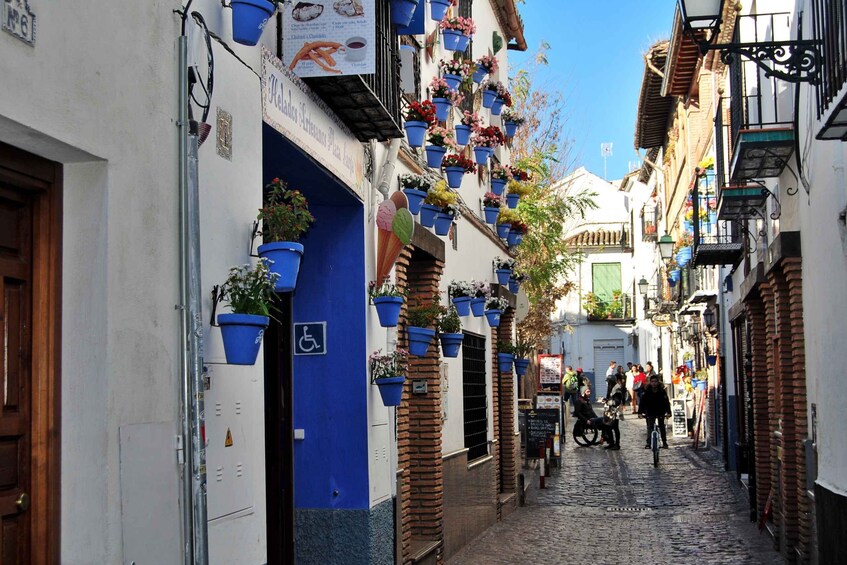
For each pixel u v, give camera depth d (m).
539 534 15.38
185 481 5.43
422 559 11.47
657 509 18.28
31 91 4.33
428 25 13.04
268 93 7.05
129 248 5.07
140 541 5.00
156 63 5.43
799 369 12.33
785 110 12.63
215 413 6.04
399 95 9.59
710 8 8.20
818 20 8.69
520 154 27.52
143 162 5.24
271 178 8.73
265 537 6.77
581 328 57.22
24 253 4.75
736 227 18.53
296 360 10.13
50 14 4.48
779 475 14.14
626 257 56.94
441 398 12.77
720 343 24.00
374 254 10.44
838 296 10.07
